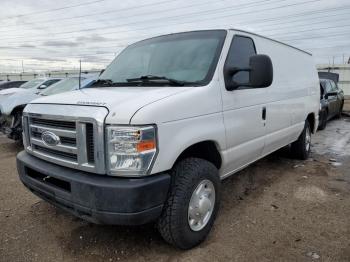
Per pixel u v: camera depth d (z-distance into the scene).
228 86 3.50
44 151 3.19
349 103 23.25
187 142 2.95
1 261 3.03
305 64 6.12
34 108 3.27
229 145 3.58
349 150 7.50
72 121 2.79
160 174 2.77
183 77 3.43
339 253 3.12
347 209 4.10
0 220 3.86
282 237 3.42
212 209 3.38
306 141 6.46
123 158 2.62
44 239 3.43
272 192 4.71
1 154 7.10
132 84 3.55
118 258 3.09
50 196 3.06
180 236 3.01
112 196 2.58
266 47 4.51
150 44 4.17
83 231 3.59
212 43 3.64
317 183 5.08
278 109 4.69
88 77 8.73
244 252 3.15
